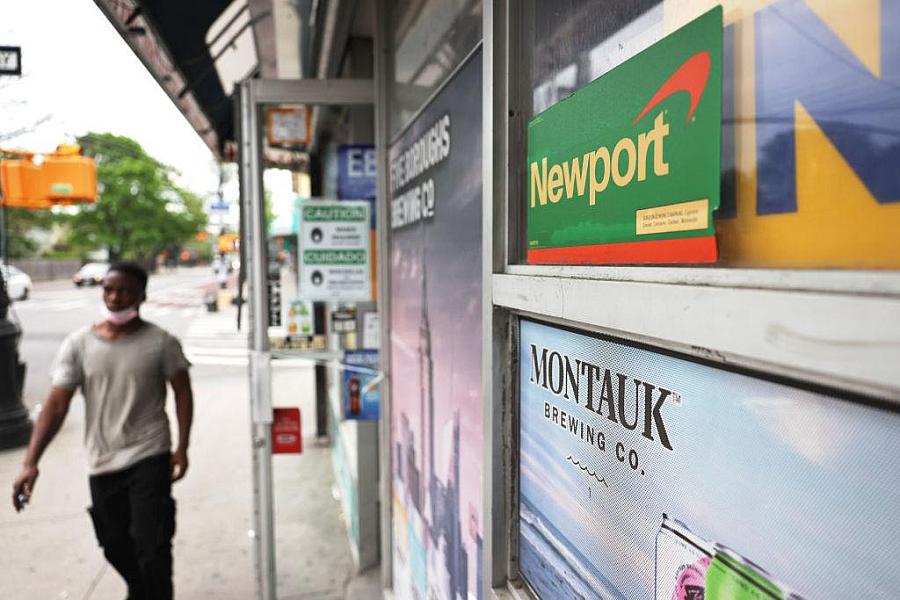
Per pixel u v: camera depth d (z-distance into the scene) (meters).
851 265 0.58
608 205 0.95
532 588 1.30
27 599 3.65
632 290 0.84
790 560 0.62
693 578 0.77
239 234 3.14
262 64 5.30
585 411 1.05
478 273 1.66
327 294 3.31
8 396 6.42
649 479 0.87
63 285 43.09
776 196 0.67
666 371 0.82
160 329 3.15
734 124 0.73
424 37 2.29
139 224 53.47
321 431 6.86
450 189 1.94
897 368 0.48
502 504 1.39
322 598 3.59
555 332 1.16
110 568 4.01
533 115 1.33
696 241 0.74
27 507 4.95
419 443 2.42
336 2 3.23
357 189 3.78
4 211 6.50
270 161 6.15
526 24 1.35
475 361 1.68
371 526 3.88
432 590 2.22
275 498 5.19
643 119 0.85
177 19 3.40
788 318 0.58
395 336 2.95
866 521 0.54
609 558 0.98
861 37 0.57
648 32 0.90
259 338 3.18
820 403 0.59
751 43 0.70
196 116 5.50
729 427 0.71
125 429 2.98
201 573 3.93
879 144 0.55
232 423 7.49
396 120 2.82
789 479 0.63
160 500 3.02
